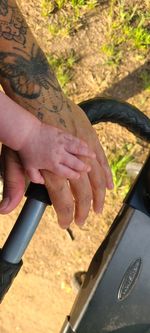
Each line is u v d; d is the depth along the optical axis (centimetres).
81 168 64
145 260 66
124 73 133
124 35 134
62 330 69
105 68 134
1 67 71
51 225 129
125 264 66
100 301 67
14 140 66
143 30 133
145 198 67
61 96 72
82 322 67
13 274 63
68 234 128
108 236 67
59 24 137
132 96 132
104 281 66
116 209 127
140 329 68
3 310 127
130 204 67
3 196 69
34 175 65
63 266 128
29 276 128
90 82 133
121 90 133
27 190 65
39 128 66
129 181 126
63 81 133
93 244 127
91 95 133
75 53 135
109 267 66
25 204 64
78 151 65
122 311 67
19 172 69
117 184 126
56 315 126
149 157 68
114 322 68
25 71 72
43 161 66
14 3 75
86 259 127
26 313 127
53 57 134
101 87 133
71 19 137
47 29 137
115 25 135
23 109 67
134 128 69
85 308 67
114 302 67
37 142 66
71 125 69
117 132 130
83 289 68
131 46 134
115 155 129
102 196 69
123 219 67
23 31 74
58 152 65
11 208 68
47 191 65
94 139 70
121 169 127
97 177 68
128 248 66
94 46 135
